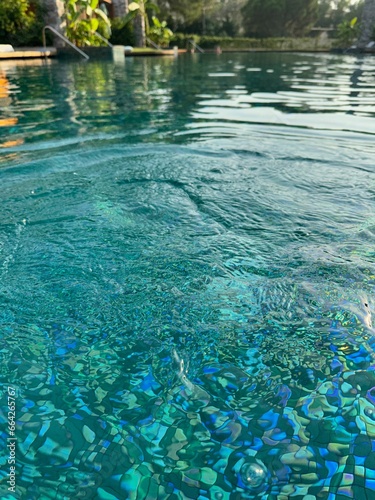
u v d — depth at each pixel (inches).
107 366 55.2
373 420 47.4
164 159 144.9
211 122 211.6
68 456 43.3
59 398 50.3
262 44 1381.6
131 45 910.4
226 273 76.7
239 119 220.2
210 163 141.3
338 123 209.3
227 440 45.1
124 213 101.9
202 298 69.3
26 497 39.5
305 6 1656.0
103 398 50.4
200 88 348.8
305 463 42.6
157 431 46.2
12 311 65.3
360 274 76.0
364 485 40.4
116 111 235.0
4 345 58.3
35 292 70.2
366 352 57.5
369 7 994.7
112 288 71.8
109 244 86.8
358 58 821.9
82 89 316.8
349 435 45.5
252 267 78.7
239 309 66.5
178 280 74.3
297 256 82.5
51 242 87.3
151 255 82.7
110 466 42.4
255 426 46.8
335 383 52.5
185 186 119.7
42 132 181.0
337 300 68.4
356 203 108.7
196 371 54.7
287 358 56.7
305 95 313.3
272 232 92.9
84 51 674.2
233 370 54.8
